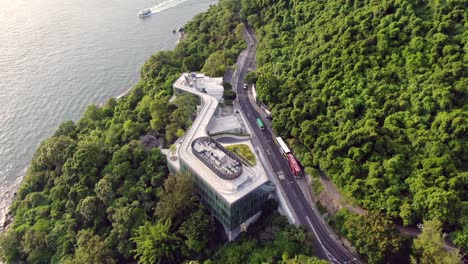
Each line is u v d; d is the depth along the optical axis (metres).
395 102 153.88
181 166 155.38
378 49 171.62
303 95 176.25
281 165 164.25
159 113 184.00
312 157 158.25
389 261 120.31
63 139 185.75
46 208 169.50
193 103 188.00
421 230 126.00
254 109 196.00
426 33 164.25
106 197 157.12
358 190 137.88
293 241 130.88
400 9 174.00
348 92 166.00
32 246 154.88
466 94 144.00
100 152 175.12
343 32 186.75
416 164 135.50
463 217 119.19
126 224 149.50
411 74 157.50
